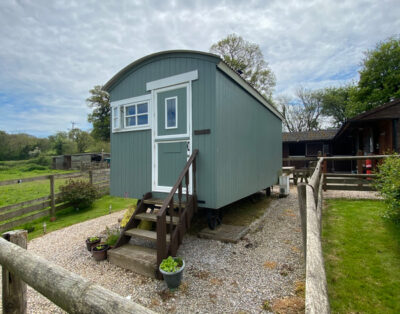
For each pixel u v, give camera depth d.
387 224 3.88
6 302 1.68
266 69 20.41
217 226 4.59
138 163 4.64
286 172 9.13
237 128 4.59
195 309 2.29
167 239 3.37
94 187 7.91
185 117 4.00
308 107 29.73
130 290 2.68
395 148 8.55
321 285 1.00
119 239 3.62
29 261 1.35
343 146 16.14
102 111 26.23
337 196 6.41
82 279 1.08
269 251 3.49
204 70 3.76
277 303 2.29
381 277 2.46
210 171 3.72
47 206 6.47
